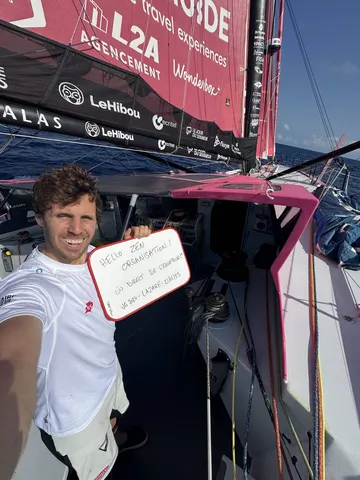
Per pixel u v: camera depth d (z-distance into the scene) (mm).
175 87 2504
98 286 1104
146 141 2225
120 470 1842
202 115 2891
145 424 2119
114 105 1938
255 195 1685
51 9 1573
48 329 986
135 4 2006
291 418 1472
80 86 1720
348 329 1948
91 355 1159
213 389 2061
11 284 991
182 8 2395
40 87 1533
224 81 3105
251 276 2764
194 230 3305
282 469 1375
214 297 2227
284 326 1806
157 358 2664
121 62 2008
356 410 1398
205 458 1912
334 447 1259
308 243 3193
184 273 1367
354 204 4309
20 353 754
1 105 1395
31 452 1165
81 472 1285
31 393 723
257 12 3227
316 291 2363
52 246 1058
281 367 1604
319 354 1726
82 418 1175
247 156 3541
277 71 4625
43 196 975
